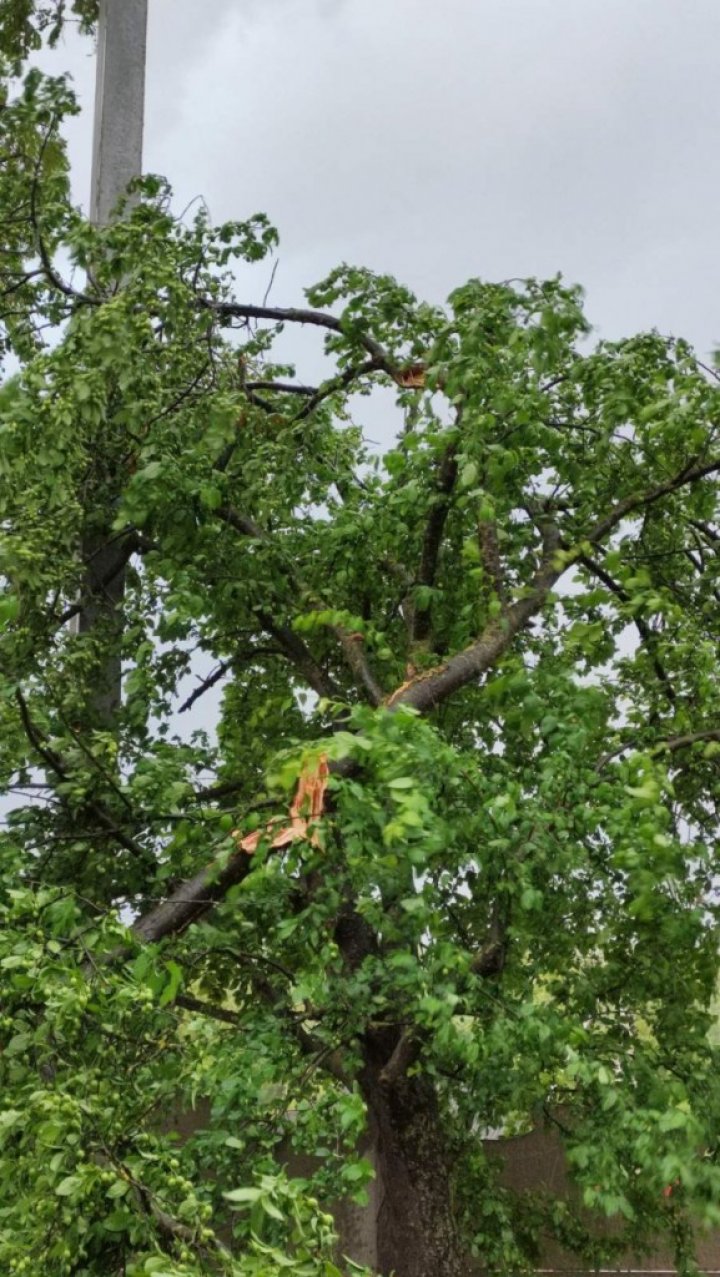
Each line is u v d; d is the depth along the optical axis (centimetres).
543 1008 512
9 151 834
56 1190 341
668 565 812
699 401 636
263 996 742
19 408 621
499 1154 877
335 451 883
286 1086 578
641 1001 628
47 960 408
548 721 528
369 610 820
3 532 661
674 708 693
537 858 502
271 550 741
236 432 796
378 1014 650
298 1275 306
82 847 641
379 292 814
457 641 725
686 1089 533
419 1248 666
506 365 676
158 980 427
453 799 524
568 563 652
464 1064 621
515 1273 802
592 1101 547
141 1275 315
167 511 715
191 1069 491
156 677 790
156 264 729
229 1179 521
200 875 603
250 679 898
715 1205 453
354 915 683
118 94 977
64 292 764
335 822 496
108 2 994
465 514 744
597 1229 854
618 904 610
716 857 675
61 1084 404
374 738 437
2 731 632
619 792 516
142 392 714
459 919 672
